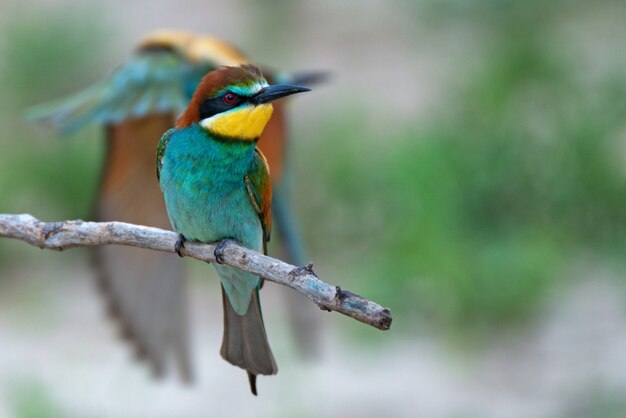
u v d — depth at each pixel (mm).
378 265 13984
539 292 13328
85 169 15812
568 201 14867
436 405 11945
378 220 15109
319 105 17641
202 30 20547
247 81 6906
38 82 18641
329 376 12438
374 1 20891
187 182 6910
